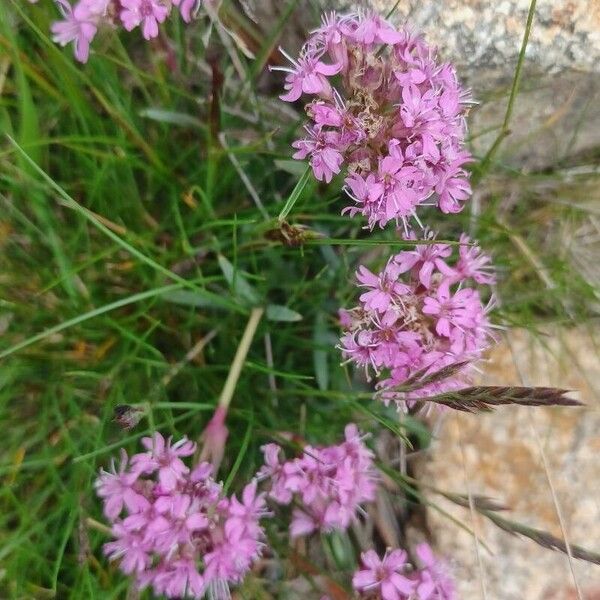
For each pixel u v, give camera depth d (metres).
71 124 0.10
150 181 0.10
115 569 0.09
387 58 0.08
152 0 0.08
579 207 0.11
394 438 0.11
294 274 0.11
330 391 0.10
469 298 0.08
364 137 0.07
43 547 0.09
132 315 0.09
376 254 0.10
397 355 0.08
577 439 0.11
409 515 0.11
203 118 0.10
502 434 0.11
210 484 0.08
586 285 0.11
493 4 0.10
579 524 0.10
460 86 0.10
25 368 0.09
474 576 0.10
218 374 0.10
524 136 0.11
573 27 0.10
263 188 0.11
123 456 0.08
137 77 0.09
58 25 0.08
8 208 0.09
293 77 0.08
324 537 0.10
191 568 0.08
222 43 0.10
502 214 0.11
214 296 0.09
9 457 0.09
